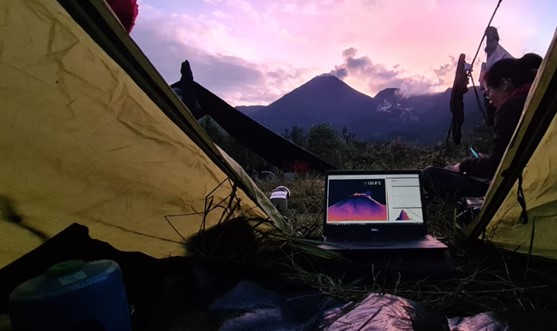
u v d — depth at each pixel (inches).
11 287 49.1
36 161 46.4
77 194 52.9
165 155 55.4
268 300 51.4
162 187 60.4
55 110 43.4
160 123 50.4
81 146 48.2
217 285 54.0
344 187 82.4
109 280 37.0
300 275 63.9
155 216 63.5
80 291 34.7
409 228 78.2
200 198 66.6
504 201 66.2
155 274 58.2
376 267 64.0
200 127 53.0
